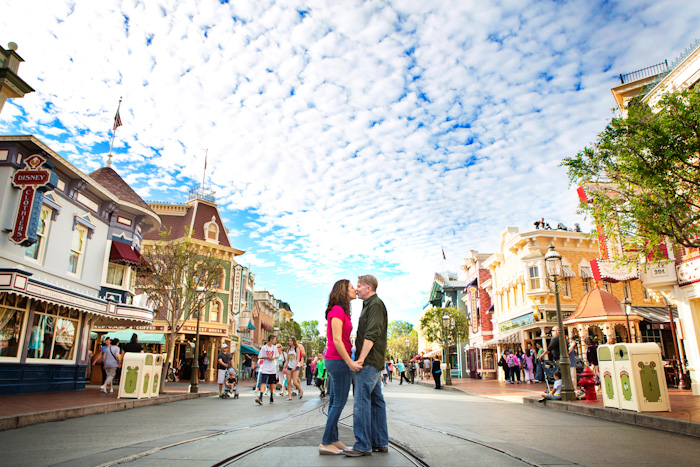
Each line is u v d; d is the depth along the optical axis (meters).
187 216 40.66
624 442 6.86
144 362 13.83
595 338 23.17
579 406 11.48
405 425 7.95
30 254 15.40
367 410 4.99
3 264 13.83
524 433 7.55
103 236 19.67
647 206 9.41
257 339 60.84
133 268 21.67
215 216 41.75
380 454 5.00
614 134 9.77
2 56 14.96
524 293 31.67
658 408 9.47
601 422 9.54
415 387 28.62
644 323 25.72
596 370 17.94
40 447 5.87
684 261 15.00
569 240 30.17
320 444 5.19
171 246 21.95
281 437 6.10
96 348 30.78
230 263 41.44
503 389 22.22
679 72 14.17
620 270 20.17
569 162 10.17
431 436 6.52
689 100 9.18
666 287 15.84
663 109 9.45
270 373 14.48
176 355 36.75
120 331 33.47
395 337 109.31
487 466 4.51
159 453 4.89
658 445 6.63
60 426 8.27
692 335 14.82
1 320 14.35
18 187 14.42
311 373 30.86
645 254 10.45
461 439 6.25
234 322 44.53
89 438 6.69
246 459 4.59
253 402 15.05
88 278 18.58
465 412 11.23
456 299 52.12
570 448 6.20
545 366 15.78
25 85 15.17
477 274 43.25
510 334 32.69
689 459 5.56
